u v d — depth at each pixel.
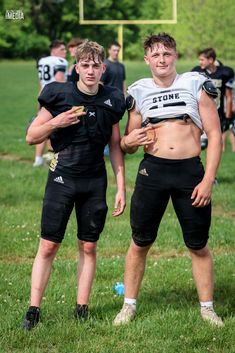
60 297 7.32
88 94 6.48
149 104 6.50
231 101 14.30
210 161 6.42
